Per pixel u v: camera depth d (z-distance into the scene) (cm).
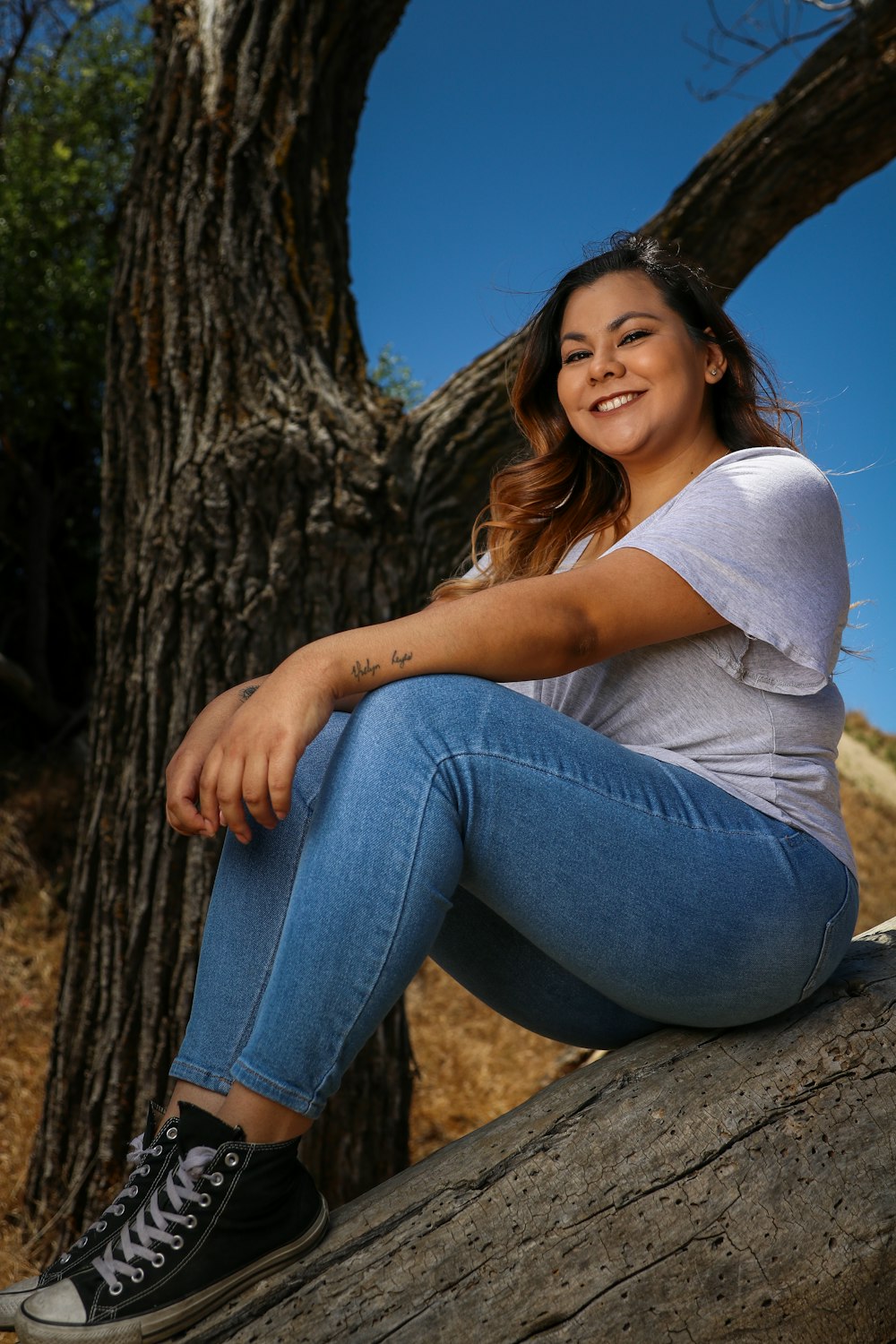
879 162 377
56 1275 126
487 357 381
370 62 393
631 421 169
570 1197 138
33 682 841
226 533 336
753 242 389
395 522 347
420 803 127
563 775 132
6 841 661
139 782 338
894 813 1210
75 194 855
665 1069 149
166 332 354
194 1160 125
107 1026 332
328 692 133
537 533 195
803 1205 139
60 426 936
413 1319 130
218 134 360
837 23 395
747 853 136
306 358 355
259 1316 128
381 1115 341
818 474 152
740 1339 135
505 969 163
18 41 741
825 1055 148
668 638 142
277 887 139
